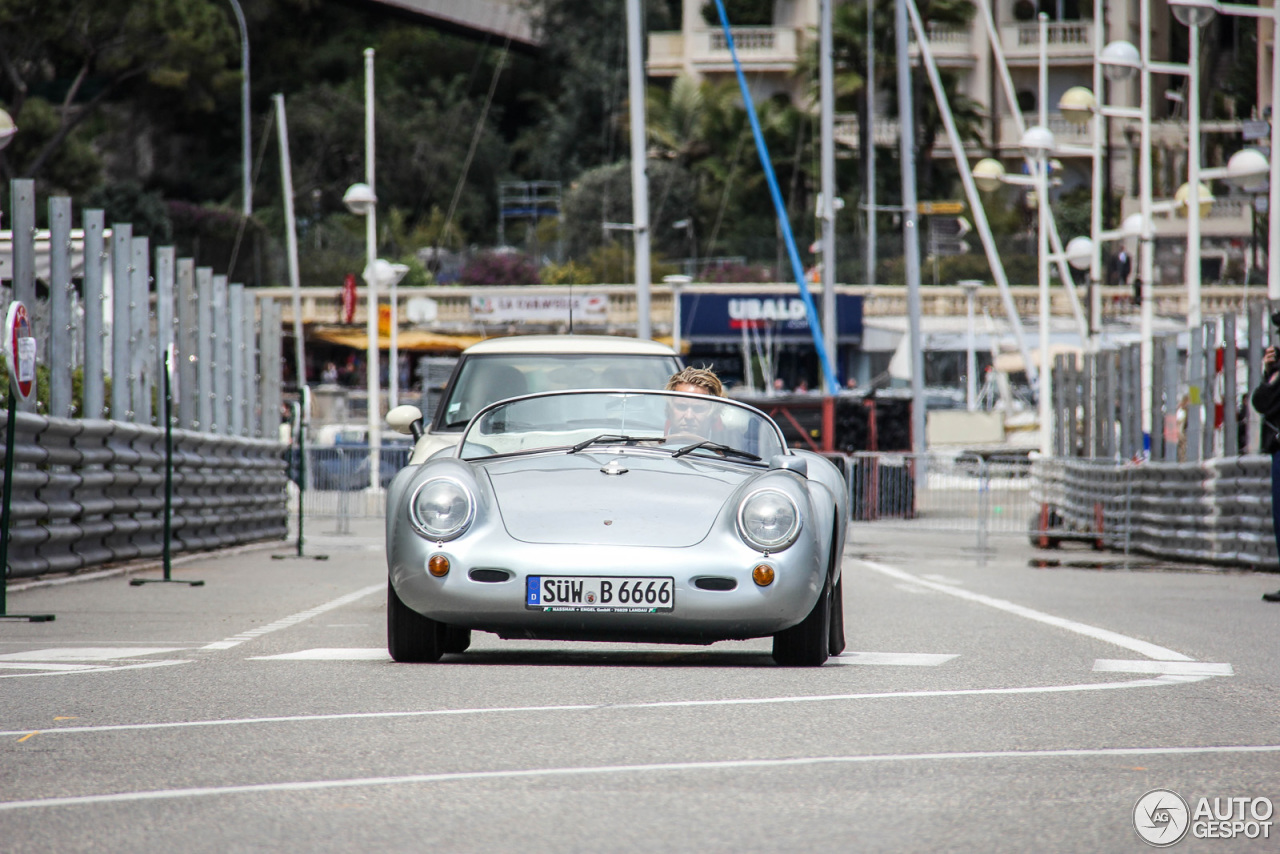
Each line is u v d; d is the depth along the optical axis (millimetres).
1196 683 22797
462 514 23828
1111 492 71312
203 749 16812
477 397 34719
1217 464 59125
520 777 15320
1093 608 38219
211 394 59781
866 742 17344
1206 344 61125
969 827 13281
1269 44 150000
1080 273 199125
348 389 180750
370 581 46375
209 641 28453
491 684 22047
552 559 23312
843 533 26641
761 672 23766
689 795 14492
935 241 199500
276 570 51219
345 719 18812
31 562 41812
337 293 199500
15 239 43500
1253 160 73000
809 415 113250
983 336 186125
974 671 24078
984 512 65312
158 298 54938
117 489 48469
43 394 47281
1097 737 17797
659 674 23375
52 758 16312
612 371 35156
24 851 12422
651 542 23547
